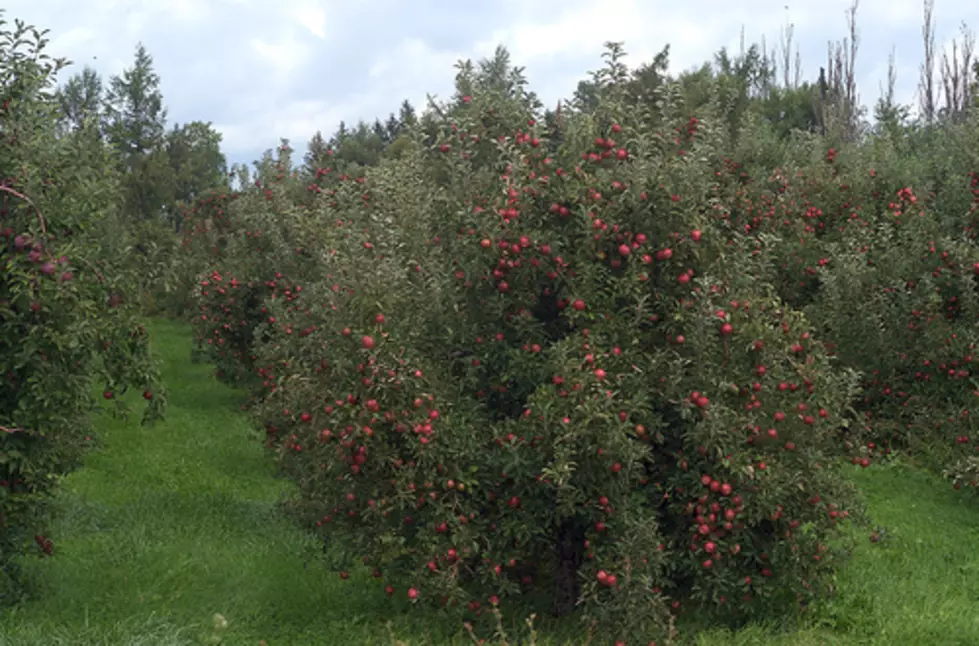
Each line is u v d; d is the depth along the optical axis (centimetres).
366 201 1162
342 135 4594
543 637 589
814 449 623
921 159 1659
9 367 598
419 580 564
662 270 602
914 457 1042
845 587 662
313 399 605
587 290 591
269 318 1172
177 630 563
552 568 648
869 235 1242
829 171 1435
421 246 744
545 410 547
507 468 554
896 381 1107
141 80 3788
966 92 3559
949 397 1069
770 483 579
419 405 559
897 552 758
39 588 652
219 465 1136
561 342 569
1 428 581
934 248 1143
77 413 652
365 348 551
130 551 754
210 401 1530
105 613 621
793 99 2670
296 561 761
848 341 1115
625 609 544
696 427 564
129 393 1509
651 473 614
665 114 662
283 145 1585
